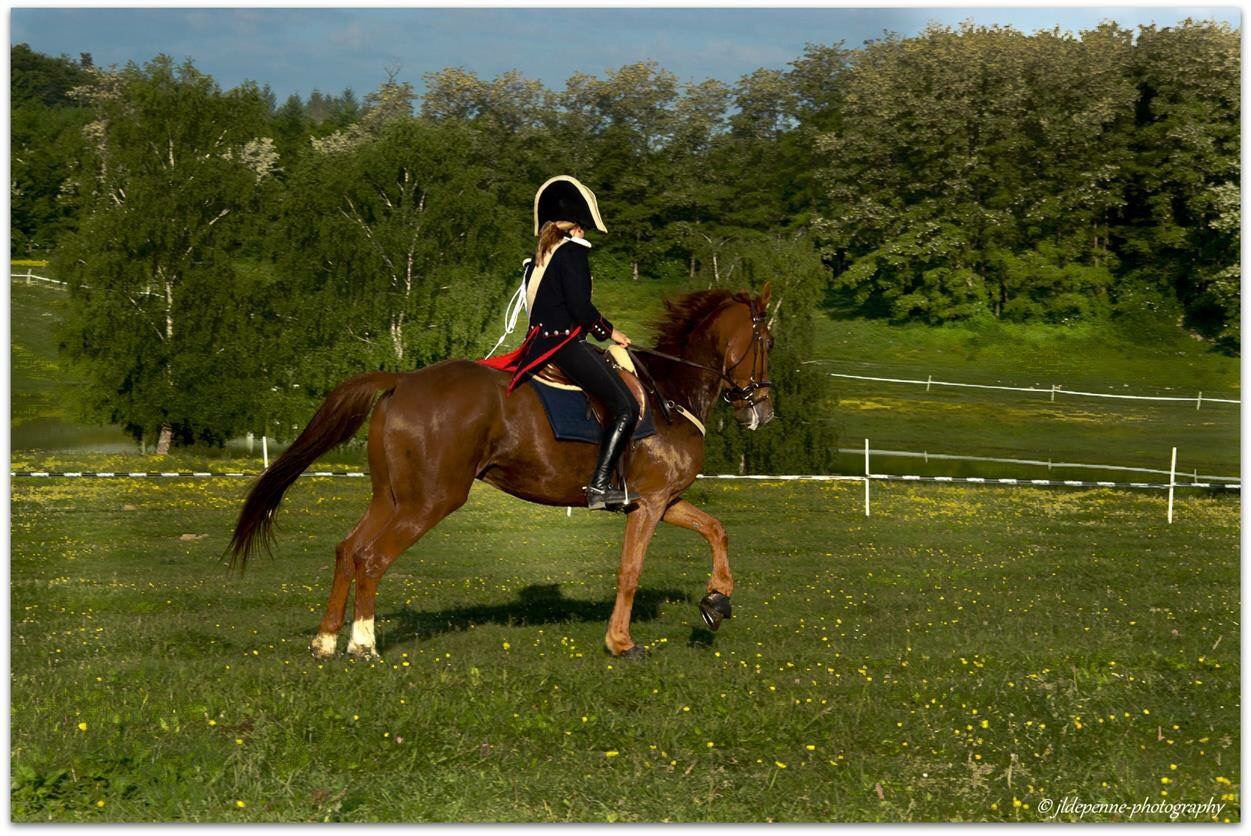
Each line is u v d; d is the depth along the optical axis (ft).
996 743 20.88
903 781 18.60
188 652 28.14
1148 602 40.47
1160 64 258.78
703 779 18.22
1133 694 24.48
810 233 270.26
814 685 23.65
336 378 136.67
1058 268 252.21
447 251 146.61
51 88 400.67
